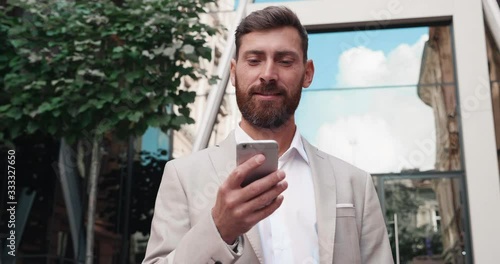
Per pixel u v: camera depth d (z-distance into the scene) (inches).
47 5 195.9
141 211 283.4
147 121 186.1
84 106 178.2
